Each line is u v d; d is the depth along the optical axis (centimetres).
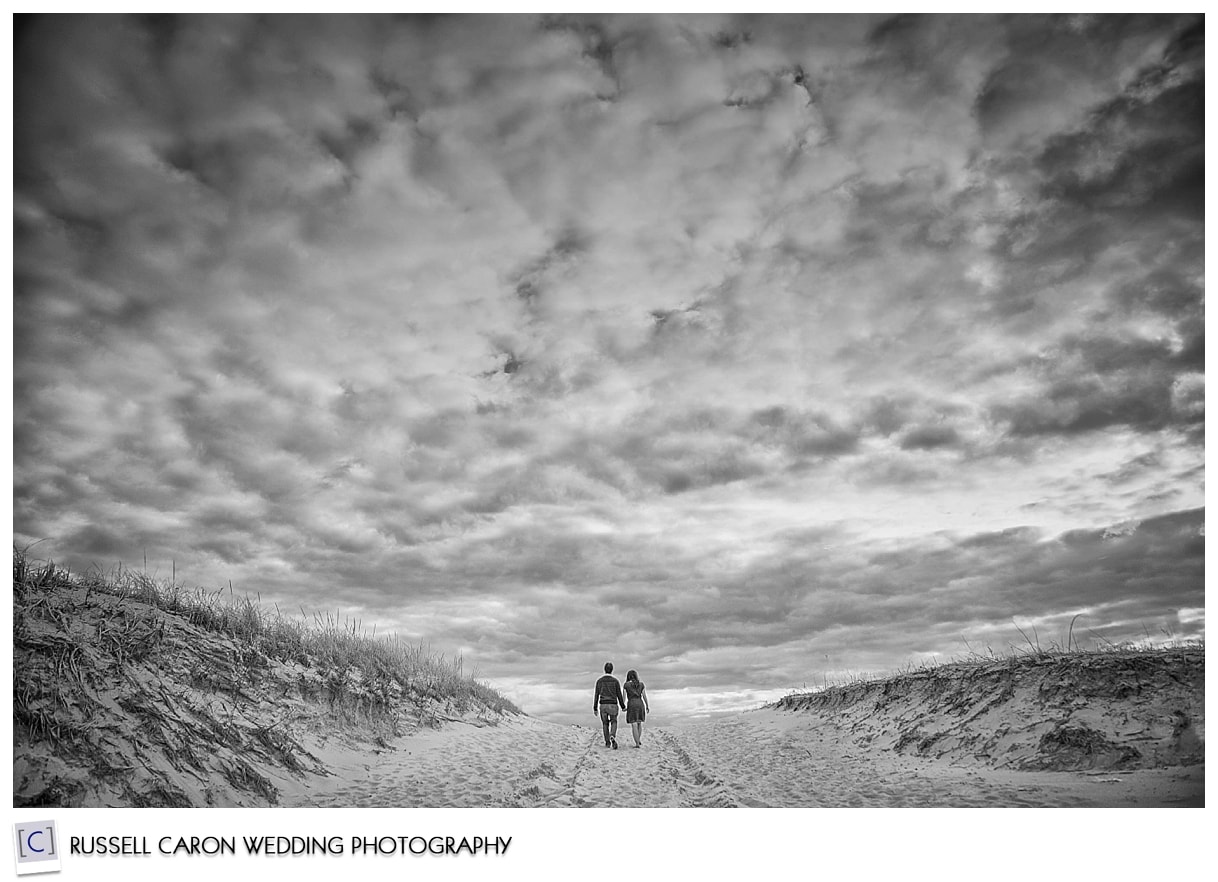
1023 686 1392
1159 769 1089
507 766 1366
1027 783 1093
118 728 972
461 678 2277
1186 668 1247
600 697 1761
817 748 1558
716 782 1219
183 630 1316
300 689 1418
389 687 1784
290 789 1106
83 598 1206
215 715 1157
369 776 1250
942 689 1568
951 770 1236
